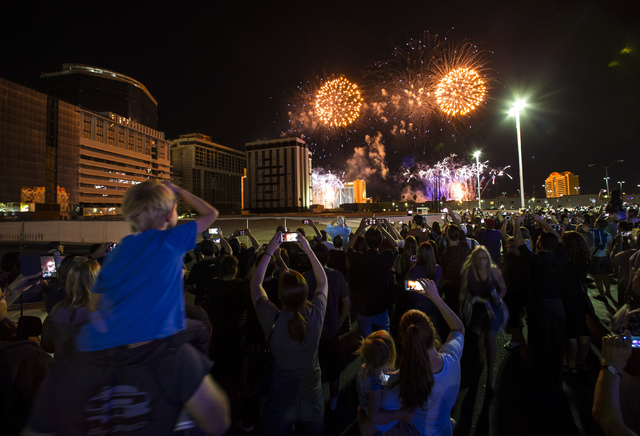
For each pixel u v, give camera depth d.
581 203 68.81
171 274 1.27
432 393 2.10
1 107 91.94
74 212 103.25
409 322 2.23
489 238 7.45
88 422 1.12
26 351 1.83
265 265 2.69
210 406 1.30
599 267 7.43
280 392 2.33
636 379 1.66
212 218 1.46
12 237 20.80
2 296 2.88
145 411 1.16
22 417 1.76
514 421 3.37
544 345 3.97
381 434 2.19
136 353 1.16
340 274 3.70
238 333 4.10
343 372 4.52
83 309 2.40
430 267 4.66
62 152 110.31
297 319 2.30
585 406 3.60
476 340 4.61
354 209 81.19
